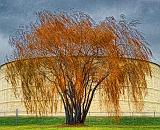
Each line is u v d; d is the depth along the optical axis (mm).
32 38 59438
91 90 62812
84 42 58594
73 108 61594
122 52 58125
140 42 59031
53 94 60188
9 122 86688
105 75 58438
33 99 60531
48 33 58719
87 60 58750
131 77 58281
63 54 58844
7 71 61750
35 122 85188
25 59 59594
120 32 58625
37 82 59594
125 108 97500
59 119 87188
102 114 97250
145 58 58969
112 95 57844
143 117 94812
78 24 59156
